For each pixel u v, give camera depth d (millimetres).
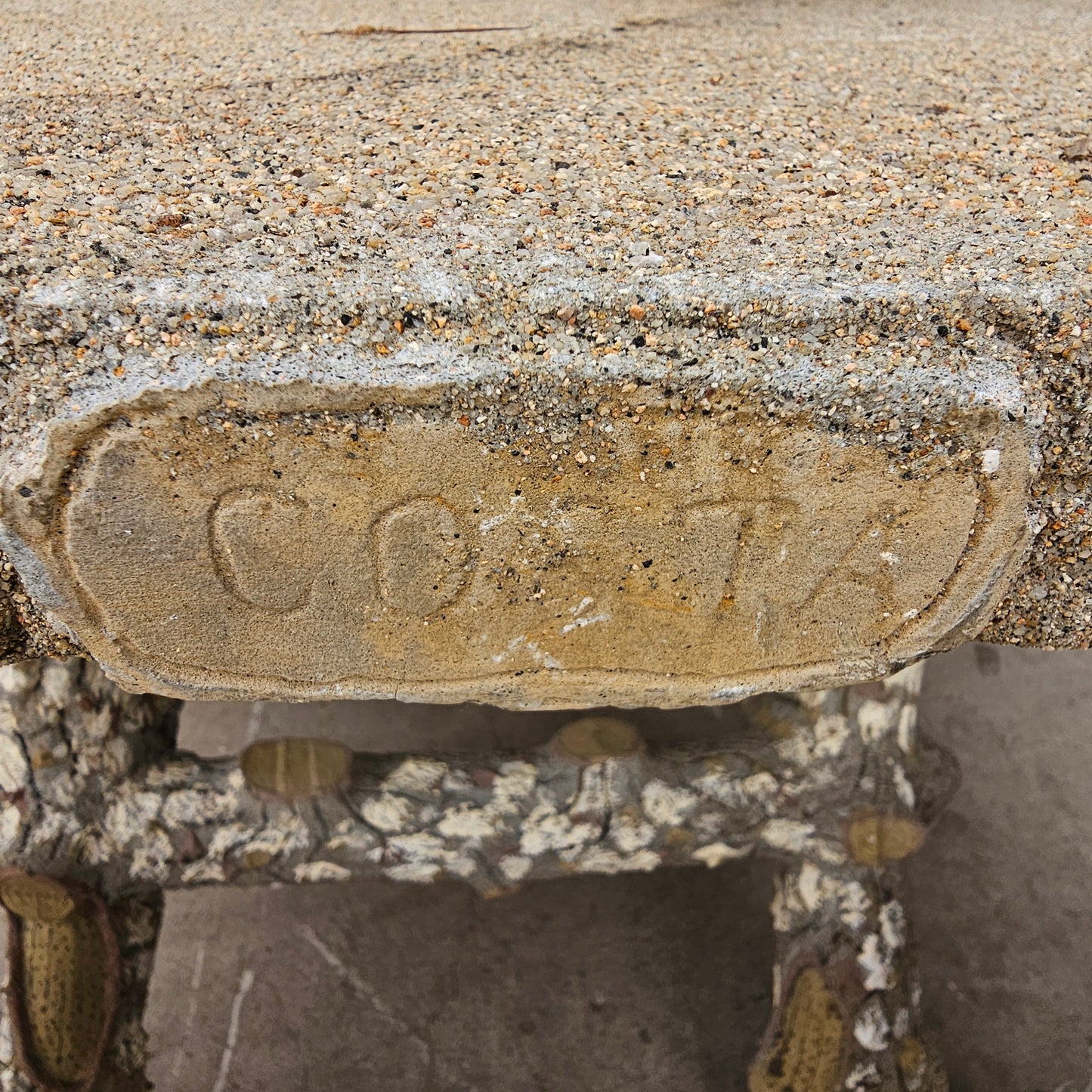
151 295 890
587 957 1710
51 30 1509
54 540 956
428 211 1009
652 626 1101
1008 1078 1566
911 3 1748
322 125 1187
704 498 996
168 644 1061
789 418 944
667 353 923
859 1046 1385
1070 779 1926
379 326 910
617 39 1535
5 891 1339
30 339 888
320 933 1747
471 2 1728
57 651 1103
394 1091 1580
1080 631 1169
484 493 977
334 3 1702
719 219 1025
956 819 1864
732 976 1686
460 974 1694
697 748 1519
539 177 1077
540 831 1438
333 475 953
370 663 1108
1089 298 949
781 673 1153
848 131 1226
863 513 1013
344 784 1437
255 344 898
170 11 1637
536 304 918
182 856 1408
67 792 1367
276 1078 1597
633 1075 1593
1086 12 1699
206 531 975
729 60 1452
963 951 1704
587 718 1506
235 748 1961
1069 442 1010
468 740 1944
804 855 1462
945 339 952
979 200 1083
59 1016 1345
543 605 1071
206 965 1716
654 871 1804
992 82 1382
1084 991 1660
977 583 1067
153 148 1109
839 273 958
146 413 898
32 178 1020
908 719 1492
